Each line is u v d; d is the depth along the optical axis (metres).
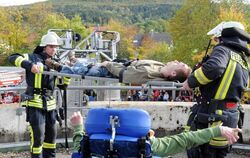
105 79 4.42
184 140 3.50
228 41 4.39
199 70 4.21
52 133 6.45
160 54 79.69
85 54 14.45
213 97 4.42
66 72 4.66
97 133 3.45
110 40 14.77
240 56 4.43
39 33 77.00
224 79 4.37
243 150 7.36
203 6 51.66
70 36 13.62
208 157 4.50
